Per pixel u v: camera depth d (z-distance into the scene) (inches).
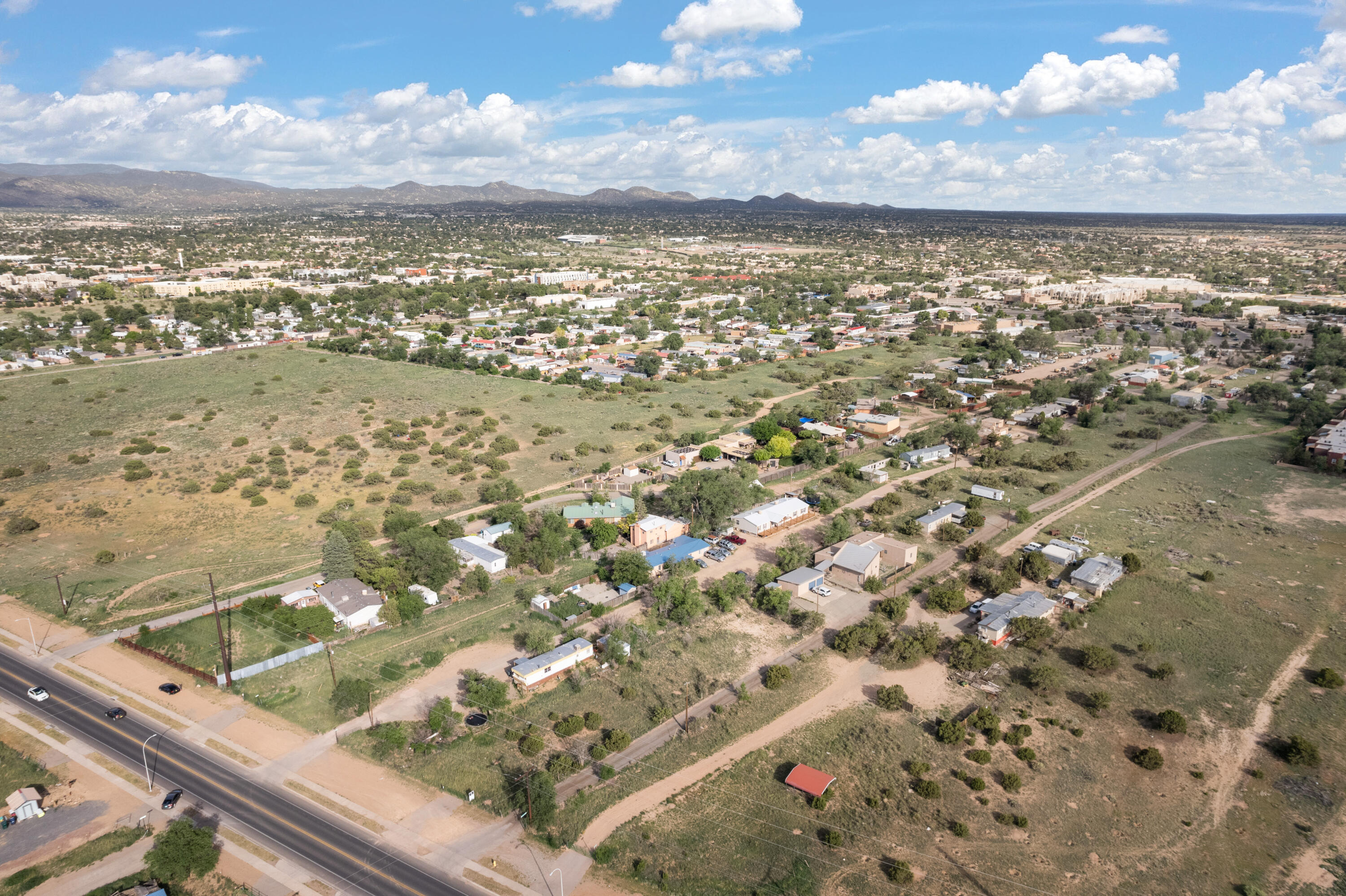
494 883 2507.4
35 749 3144.7
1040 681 3486.7
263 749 3159.5
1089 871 2534.5
